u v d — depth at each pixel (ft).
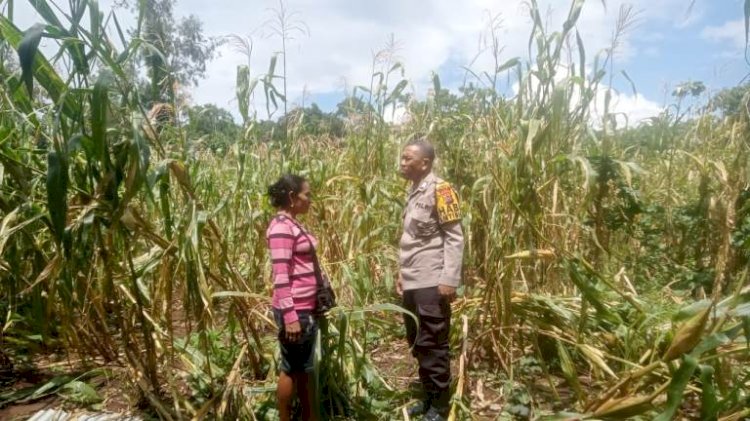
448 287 9.14
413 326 10.16
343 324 8.67
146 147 7.60
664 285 14.69
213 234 9.96
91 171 8.25
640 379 8.30
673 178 19.47
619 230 15.88
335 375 9.97
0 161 8.97
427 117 15.98
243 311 10.46
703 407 6.75
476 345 11.29
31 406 10.12
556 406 9.88
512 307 11.12
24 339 12.30
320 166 15.42
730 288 12.39
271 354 11.41
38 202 10.00
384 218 16.39
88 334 10.05
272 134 14.24
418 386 10.96
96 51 7.41
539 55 10.66
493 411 9.93
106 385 10.76
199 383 10.55
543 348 11.66
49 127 8.69
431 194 9.43
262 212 12.86
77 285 9.39
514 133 12.15
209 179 14.33
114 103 8.20
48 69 7.61
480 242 13.94
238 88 12.30
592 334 10.86
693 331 6.56
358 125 17.39
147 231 8.86
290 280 8.70
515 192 10.27
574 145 11.96
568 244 12.21
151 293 11.55
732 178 13.93
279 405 9.00
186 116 12.34
